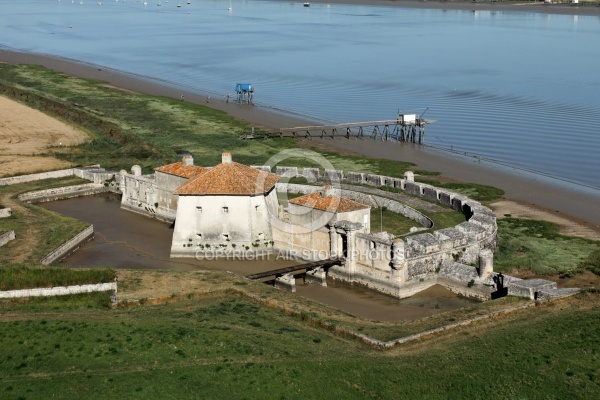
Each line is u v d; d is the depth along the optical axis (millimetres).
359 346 71250
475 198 125562
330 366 66062
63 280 82688
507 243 102750
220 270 94125
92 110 194750
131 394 61312
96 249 105375
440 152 156125
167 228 114000
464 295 88625
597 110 186875
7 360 66375
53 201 129625
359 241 91812
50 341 69312
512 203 123062
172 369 64875
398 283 88000
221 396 61750
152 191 118188
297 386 63375
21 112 191250
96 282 83500
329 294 90125
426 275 90438
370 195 121125
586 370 67312
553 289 82562
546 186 132500
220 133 172375
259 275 89562
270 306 80562
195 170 112688
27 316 75375
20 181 134375
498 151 155000
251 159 147500
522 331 73938
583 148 154625
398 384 64375
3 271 84750
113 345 68750
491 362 68000
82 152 156875
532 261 96125
